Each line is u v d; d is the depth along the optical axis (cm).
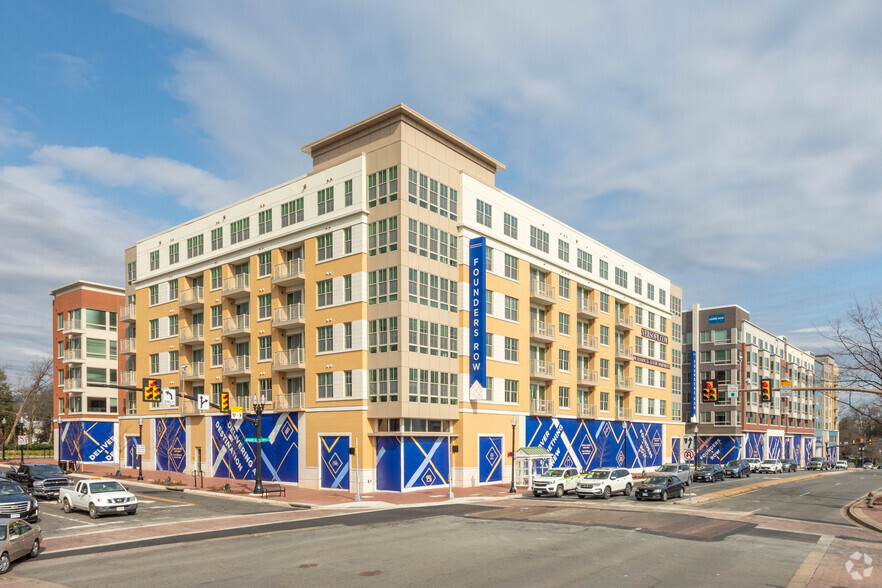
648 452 6844
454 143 4634
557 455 5328
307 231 4597
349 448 3997
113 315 7150
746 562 1853
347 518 2869
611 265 6444
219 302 5212
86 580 1673
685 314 9606
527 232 5228
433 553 1975
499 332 4797
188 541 2277
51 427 9956
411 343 4075
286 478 4512
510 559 1880
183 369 5425
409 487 4041
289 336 4672
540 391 5322
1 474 4162
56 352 7256
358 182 4319
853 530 2517
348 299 4284
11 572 1791
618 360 6525
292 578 1647
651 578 1641
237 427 4944
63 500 3105
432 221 4356
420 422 4181
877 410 3978
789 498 3800
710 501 3562
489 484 4531
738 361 9169
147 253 6012
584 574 1683
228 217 5219
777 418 10712
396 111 4219
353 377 4178
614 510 3117
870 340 3441
